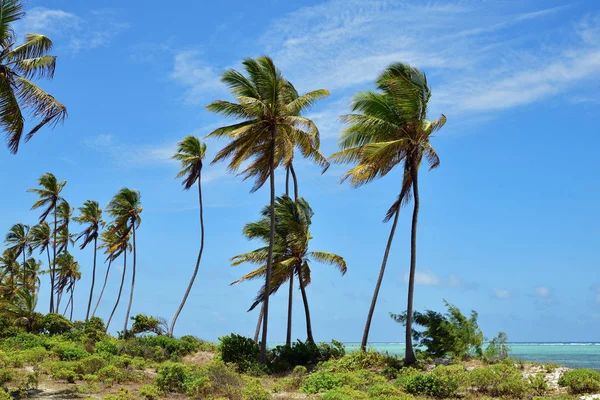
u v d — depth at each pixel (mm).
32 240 59750
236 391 16609
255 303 30359
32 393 15297
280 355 27781
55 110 16812
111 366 18750
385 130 24078
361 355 24797
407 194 26172
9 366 19438
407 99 23469
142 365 22781
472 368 21922
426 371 22188
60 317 37750
